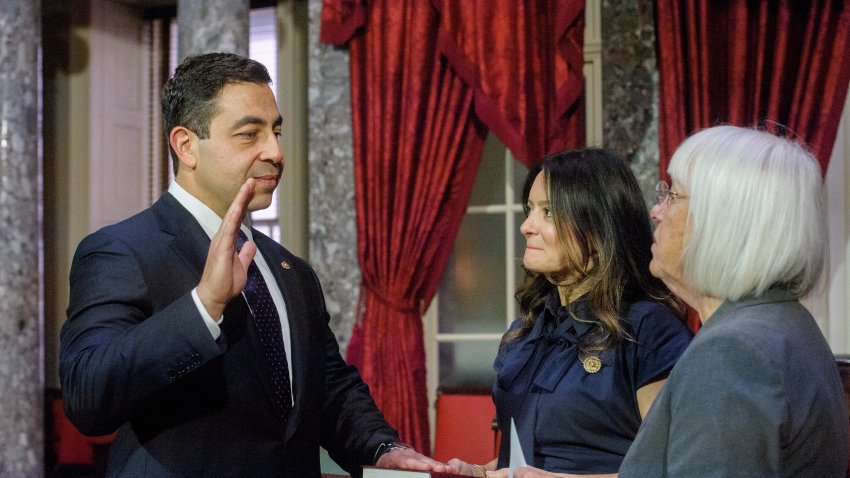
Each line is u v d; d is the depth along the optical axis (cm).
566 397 200
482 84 477
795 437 136
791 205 146
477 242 535
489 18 478
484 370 530
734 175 147
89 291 189
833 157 470
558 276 219
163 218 203
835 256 468
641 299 209
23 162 488
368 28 497
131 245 195
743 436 133
